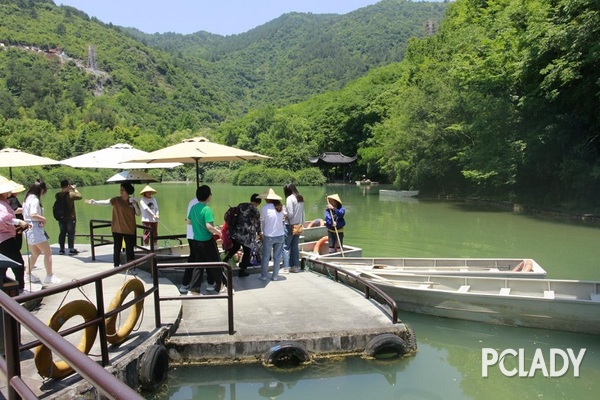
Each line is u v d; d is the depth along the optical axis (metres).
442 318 7.70
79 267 9.14
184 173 65.12
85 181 51.97
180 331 5.93
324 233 14.91
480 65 24.62
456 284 8.45
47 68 114.38
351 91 69.00
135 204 8.82
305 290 7.75
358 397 5.20
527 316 7.12
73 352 1.88
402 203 28.86
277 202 8.29
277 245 8.34
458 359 6.25
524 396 5.23
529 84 23.53
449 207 25.81
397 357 5.82
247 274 8.82
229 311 5.80
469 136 29.75
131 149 10.30
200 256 7.08
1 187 6.31
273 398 5.16
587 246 13.90
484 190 28.89
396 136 35.47
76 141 69.69
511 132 24.69
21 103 92.75
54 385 4.33
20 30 132.25
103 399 1.84
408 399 5.15
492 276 8.85
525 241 14.91
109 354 4.97
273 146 62.22
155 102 125.50
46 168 47.66
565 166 21.17
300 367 5.63
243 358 5.66
